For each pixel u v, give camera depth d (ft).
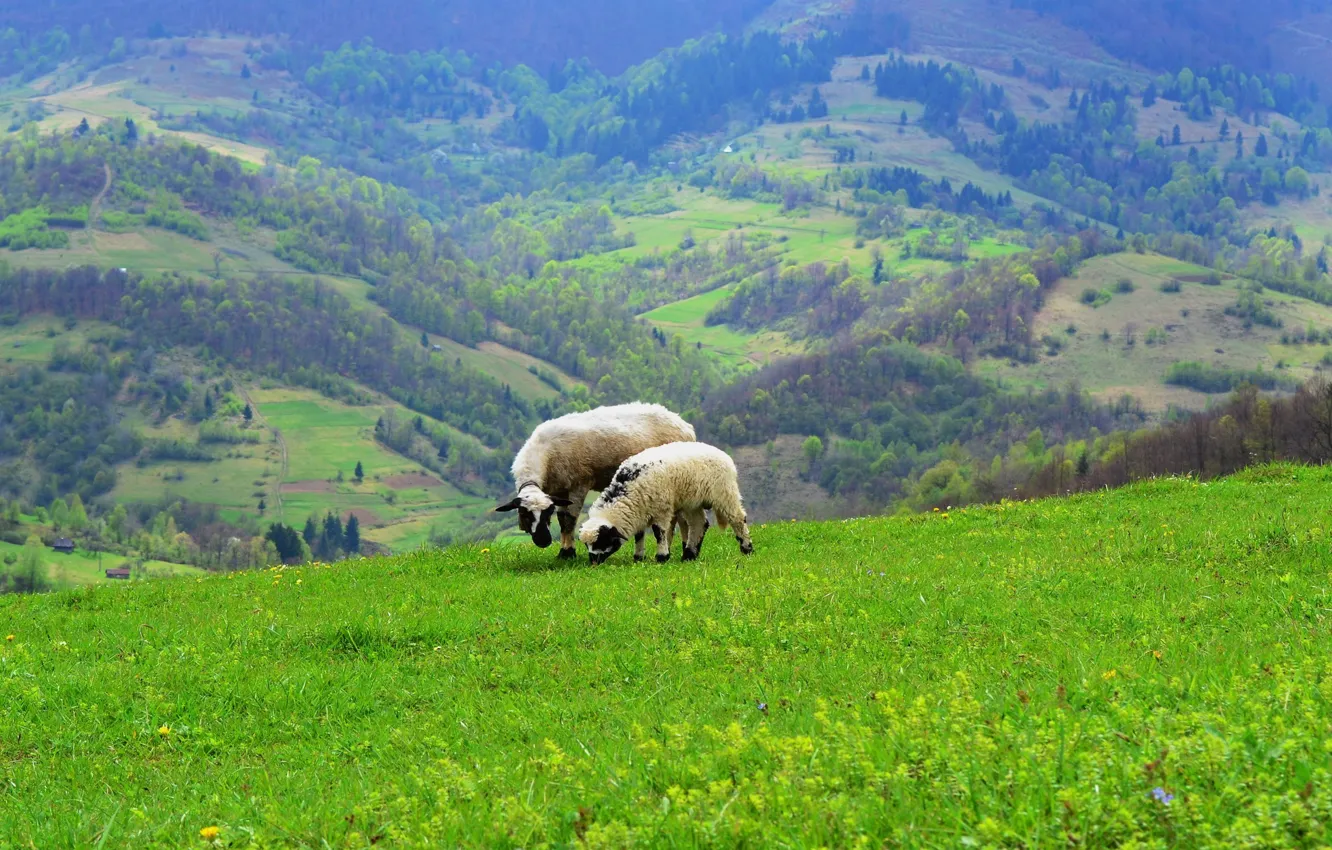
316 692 40.14
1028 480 520.01
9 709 40.45
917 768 20.98
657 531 63.36
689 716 31.19
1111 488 85.25
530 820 20.68
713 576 53.98
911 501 585.22
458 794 23.62
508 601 51.98
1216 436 407.85
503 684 39.81
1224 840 16.93
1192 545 54.39
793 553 63.98
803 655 39.22
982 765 20.57
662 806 20.49
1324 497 70.13
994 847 17.31
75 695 41.47
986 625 41.14
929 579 49.96
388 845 21.43
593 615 46.55
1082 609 42.22
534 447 70.79
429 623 47.78
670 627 44.06
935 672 34.55
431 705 38.65
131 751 36.47
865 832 18.47
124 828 27.09
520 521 67.00
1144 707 24.86
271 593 62.90
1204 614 40.01
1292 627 36.09
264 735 37.22
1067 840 17.35
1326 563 48.24
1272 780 18.89
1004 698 27.02
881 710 26.96
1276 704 23.50
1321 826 16.94
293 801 27.27
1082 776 19.45
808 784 20.42
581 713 34.55
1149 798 18.19
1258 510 65.98
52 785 33.01
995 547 61.67
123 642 49.88
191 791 31.12
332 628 47.80
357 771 30.32
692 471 62.75
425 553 74.84
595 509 63.62
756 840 18.78
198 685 41.83
